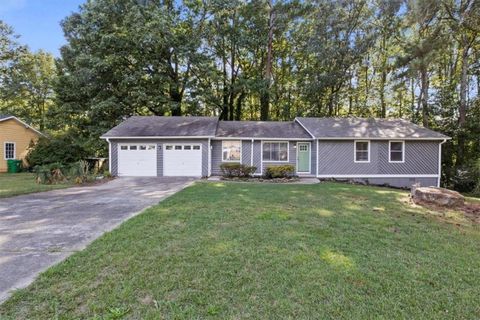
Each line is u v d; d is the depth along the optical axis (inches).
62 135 779.4
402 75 597.6
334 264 142.2
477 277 133.1
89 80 705.0
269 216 231.6
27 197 338.3
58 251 157.5
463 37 663.8
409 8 618.8
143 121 660.1
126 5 721.6
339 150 587.2
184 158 585.0
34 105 1230.3
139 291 114.1
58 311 100.4
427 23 611.8
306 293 115.0
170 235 180.1
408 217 247.8
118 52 717.9
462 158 685.9
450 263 148.6
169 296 111.0
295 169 607.8
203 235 181.0
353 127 621.0
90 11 709.9
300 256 150.6
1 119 775.7
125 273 128.6
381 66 852.6
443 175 660.1
